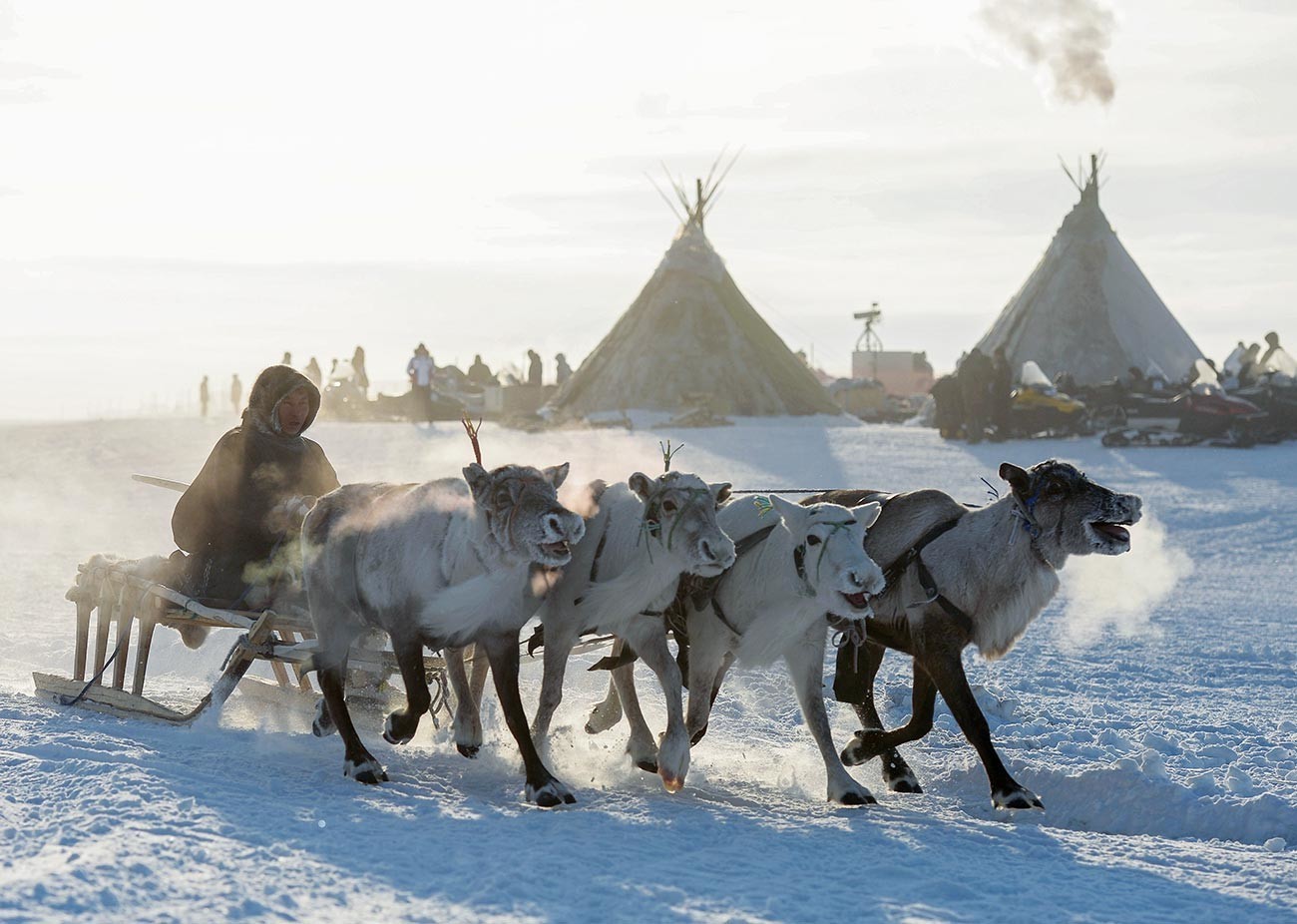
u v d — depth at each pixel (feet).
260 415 31.81
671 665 26.23
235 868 18.34
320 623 26.50
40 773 22.79
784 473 99.04
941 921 18.03
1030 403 133.18
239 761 25.52
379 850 19.74
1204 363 132.26
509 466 23.80
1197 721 34.88
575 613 26.32
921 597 26.68
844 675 28.37
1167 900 19.61
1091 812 26.66
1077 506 26.03
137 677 29.96
